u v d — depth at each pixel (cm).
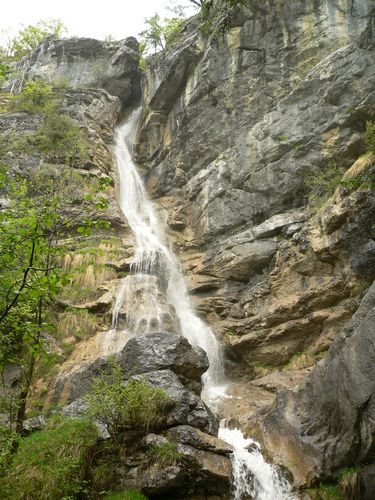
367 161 1728
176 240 2438
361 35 2069
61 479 917
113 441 1026
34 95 2955
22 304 927
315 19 2302
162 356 1248
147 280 1859
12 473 905
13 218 784
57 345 1585
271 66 2380
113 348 1539
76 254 1953
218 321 1953
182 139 2712
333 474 1051
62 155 2430
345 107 2014
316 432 1131
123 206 2698
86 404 1178
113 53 3572
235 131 2436
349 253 1681
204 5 1802
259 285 1925
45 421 1187
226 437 1230
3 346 941
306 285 1781
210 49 2589
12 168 2188
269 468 1102
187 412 1092
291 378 1543
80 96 3109
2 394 1297
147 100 3136
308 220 1920
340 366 1118
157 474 953
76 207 1989
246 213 2192
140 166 3002
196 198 2483
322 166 2020
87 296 1795
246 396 1520
